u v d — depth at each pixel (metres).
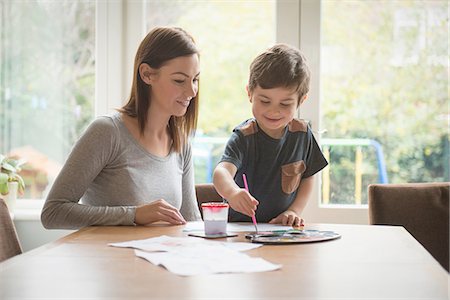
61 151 3.02
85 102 2.99
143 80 1.85
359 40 2.88
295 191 2.01
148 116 1.87
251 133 1.92
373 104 2.89
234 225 1.71
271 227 1.67
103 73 2.94
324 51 2.88
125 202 1.81
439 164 2.88
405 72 2.88
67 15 2.98
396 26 2.88
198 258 1.18
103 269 1.10
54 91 3.01
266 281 1.01
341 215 2.86
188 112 1.95
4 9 3.01
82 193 1.76
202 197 2.21
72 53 2.99
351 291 0.96
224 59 2.93
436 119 2.88
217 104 2.94
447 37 2.87
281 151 1.94
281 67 1.77
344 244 1.39
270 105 1.80
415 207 2.20
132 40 2.93
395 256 1.24
